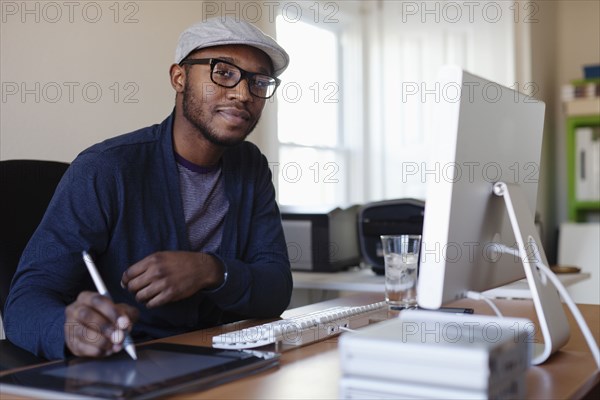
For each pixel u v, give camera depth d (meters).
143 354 1.11
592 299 3.71
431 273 1.05
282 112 3.61
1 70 2.07
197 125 1.55
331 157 4.02
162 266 1.35
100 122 2.38
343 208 2.84
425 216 1.05
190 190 1.61
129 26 2.48
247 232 1.71
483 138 1.12
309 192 3.83
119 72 2.45
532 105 1.33
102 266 1.49
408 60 4.18
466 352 0.77
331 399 0.90
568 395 0.93
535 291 1.12
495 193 1.16
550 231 4.48
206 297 1.63
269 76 1.58
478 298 1.12
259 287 1.53
